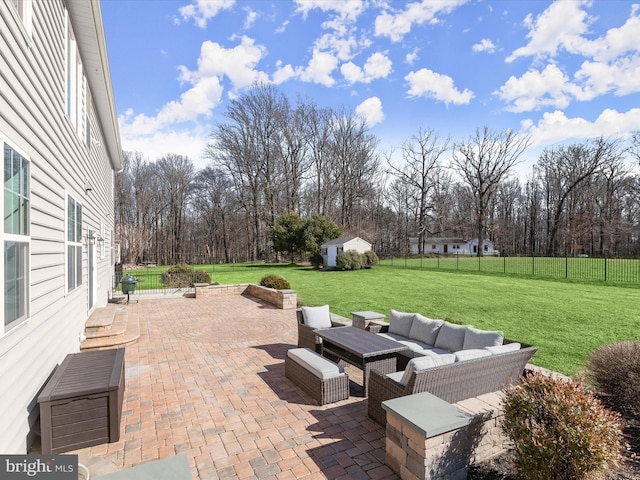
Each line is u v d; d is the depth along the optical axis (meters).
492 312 9.81
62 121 4.74
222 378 5.04
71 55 5.91
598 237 34.12
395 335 5.78
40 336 3.46
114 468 2.95
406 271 23.78
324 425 3.70
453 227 42.91
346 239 27.48
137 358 5.95
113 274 15.13
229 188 38.88
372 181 38.69
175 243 39.91
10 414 2.63
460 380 3.44
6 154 2.62
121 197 36.75
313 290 14.81
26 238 3.01
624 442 2.89
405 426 2.75
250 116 35.03
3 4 2.61
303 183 38.34
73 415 3.22
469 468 2.87
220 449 3.25
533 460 2.41
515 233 43.56
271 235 31.69
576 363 5.55
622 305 10.55
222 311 10.16
